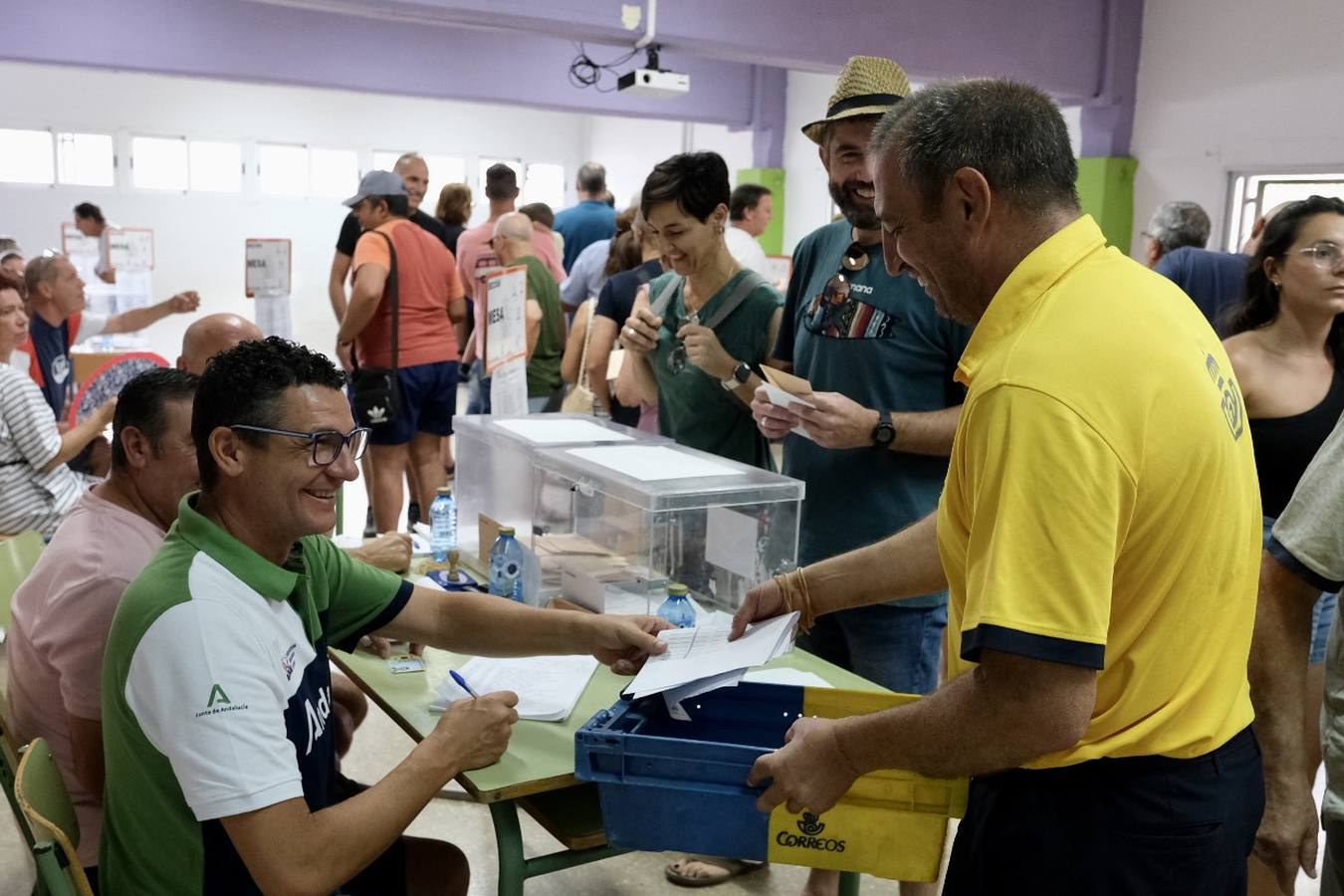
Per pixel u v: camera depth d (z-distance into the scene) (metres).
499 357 3.05
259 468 1.38
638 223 4.12
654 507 1.97
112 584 1.60
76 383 5.66
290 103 10.80
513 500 2.45
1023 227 1.10
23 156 9.91
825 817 1.29
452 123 11.56
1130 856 1.13
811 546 2.27
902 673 2.18
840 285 2.20
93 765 1.62
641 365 2.95
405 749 3.15
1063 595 0.98
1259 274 2.37
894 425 2.02
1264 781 1.40
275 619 1.40
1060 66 6.42
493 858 2.64
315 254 11.14
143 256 7.26
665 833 1.35
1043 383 1.01
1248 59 5.88
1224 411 1.09
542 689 1.82
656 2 5.62
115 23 7.07
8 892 2.43
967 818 1.24
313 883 1.32
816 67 6.32
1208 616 1.11
